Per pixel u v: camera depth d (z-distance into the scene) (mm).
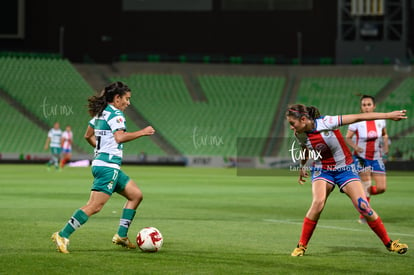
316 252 29344
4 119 155000
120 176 29125
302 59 171500
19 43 169625
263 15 171500
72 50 171375
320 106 165375
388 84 167000
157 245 28391
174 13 172625
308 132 28062
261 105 167250
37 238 32438
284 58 172250
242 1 168750
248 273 23719
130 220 29453
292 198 63406
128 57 173000
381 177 44625
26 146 150125
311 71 172875
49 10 169250
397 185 89312
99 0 170500
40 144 151250
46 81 164875
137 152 153125
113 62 171875
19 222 40031
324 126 27703
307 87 170000
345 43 164500
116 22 171875
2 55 168000
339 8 163250
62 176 97125
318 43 170625
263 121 162750
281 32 171500
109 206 52250
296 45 171250
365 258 27594
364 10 159875
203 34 172875
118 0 171125
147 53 173500
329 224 41875
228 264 25609
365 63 169375
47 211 47594
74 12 170000
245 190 74500
